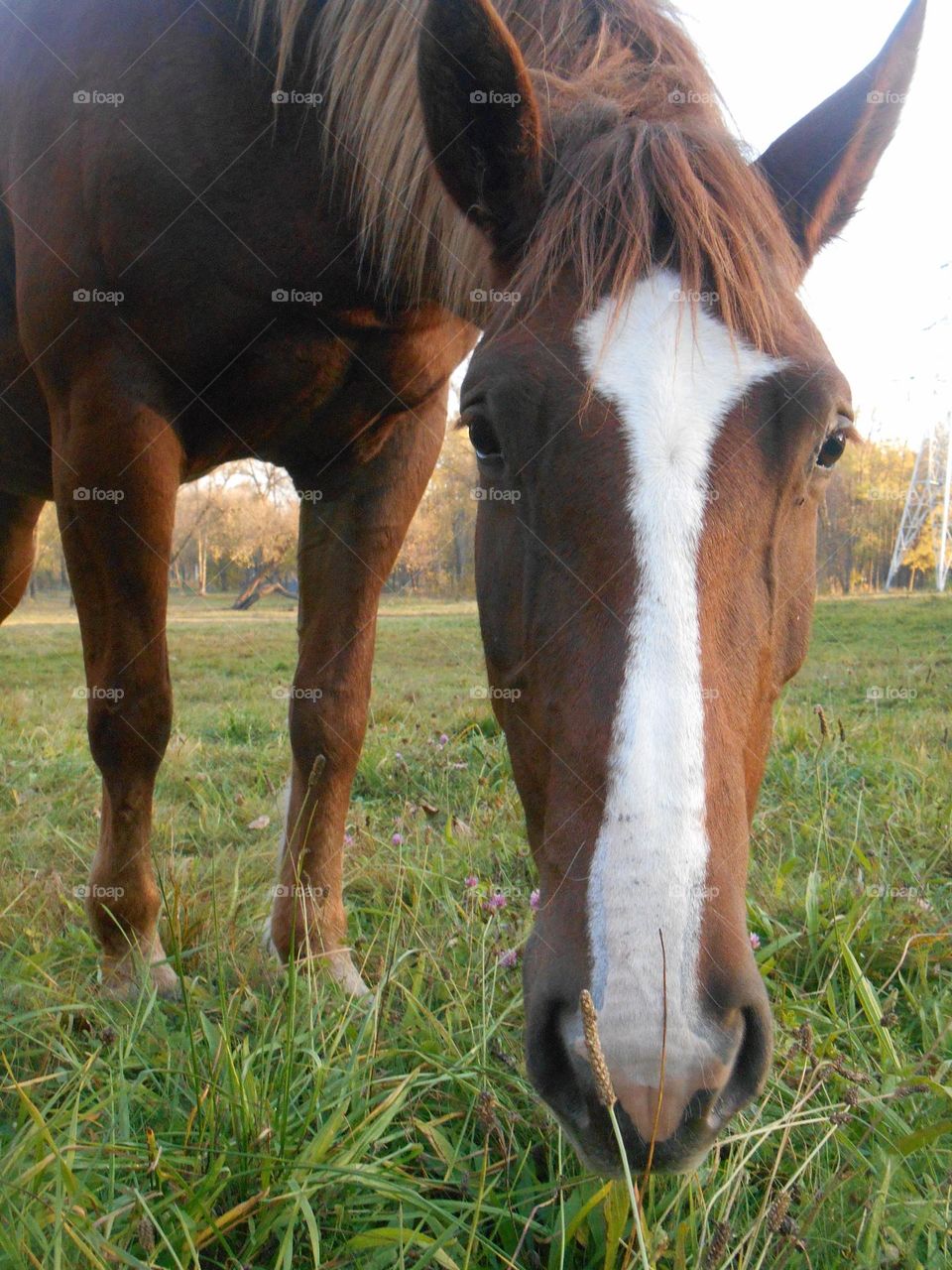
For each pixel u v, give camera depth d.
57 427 2.21
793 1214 1.34
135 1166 1.31
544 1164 1.46
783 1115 1.47
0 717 5.16
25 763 4.03
